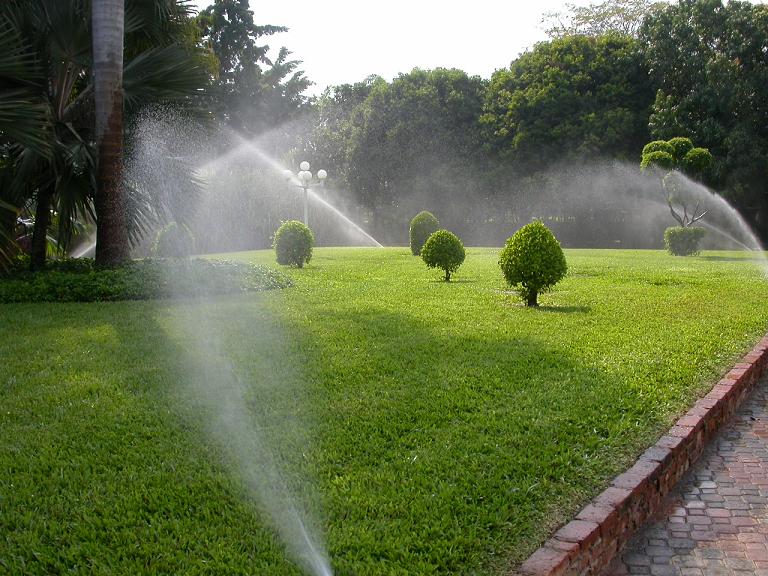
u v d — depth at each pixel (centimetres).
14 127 771
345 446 332
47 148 812
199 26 1202
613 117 2559
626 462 327
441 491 282
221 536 247
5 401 402
